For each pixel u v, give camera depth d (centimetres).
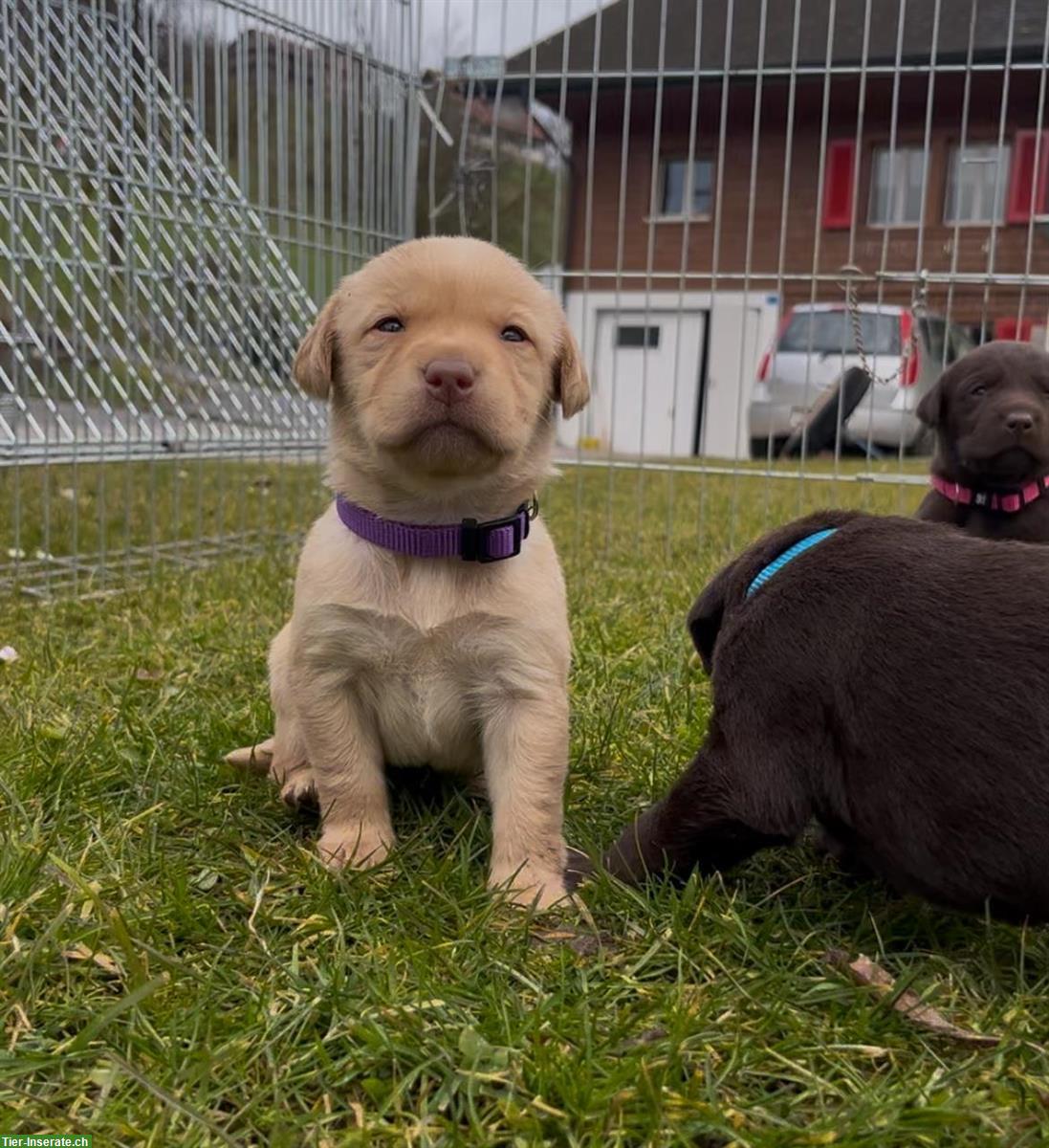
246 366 115
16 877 38
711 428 356
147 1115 28
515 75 129
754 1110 29
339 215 118
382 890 41
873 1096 30
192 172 108
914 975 35
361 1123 28
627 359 359
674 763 54
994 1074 31
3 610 84
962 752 34
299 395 123
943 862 35
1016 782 34
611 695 64
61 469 162
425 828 47
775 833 38
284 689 50
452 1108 29
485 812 50
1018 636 35
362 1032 31
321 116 116
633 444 364
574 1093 29
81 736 53
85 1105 29
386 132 126
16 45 91
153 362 104
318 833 47
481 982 35
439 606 43
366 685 45
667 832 41
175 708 60
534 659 44
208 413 115
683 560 109
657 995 34
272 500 145
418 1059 31
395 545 44
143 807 48
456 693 45
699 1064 31
